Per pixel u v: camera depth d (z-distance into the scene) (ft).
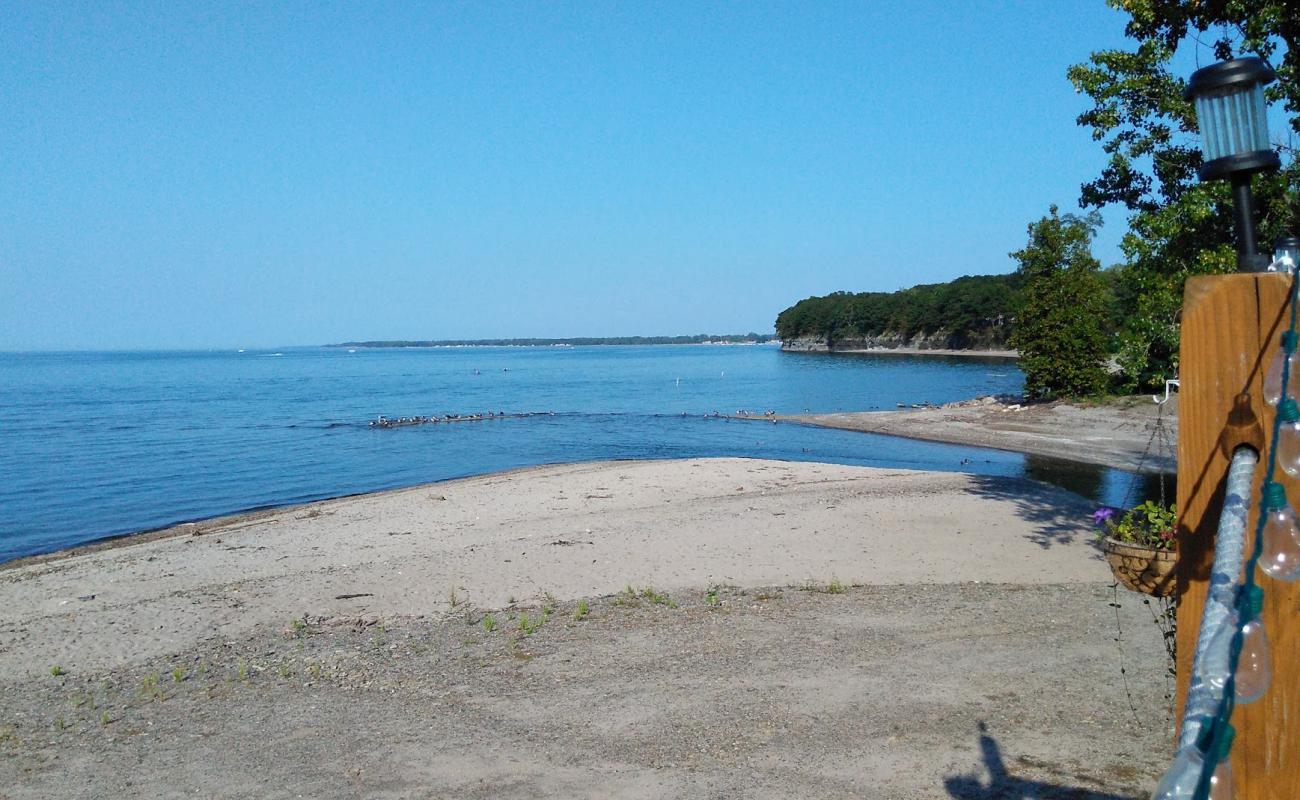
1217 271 31.86
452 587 38.68
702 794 17.93
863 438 111.45
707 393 206.69
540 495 65.21
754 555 42.52
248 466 96.73
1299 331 6.66
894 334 456.45
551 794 18.40
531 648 28.73
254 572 44.34
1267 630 7.21
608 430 129.70
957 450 96.37
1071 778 17.58
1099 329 120.26
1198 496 7.66
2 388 273.13
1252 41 32.40
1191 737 5.04
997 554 41.27
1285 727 7.20
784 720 21.35
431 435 126.72
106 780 20.59
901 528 47.88
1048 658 24.88
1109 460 82.99
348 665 28.40
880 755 19.15
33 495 78.54
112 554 51.96
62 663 31.37
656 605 33.71
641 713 22.40
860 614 30.68
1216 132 7.27
